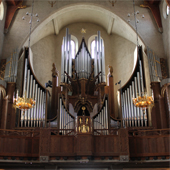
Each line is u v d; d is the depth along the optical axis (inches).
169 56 859.4
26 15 947.3
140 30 938.1
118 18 962.1
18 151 689.0
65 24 1112.2
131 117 839.1
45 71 1035.9
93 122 765.9
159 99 818.8
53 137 692.1
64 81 969.5
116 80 1035.9
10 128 798.5
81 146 676.7
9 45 901.8
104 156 687.1
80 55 1019.3
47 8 958.4
